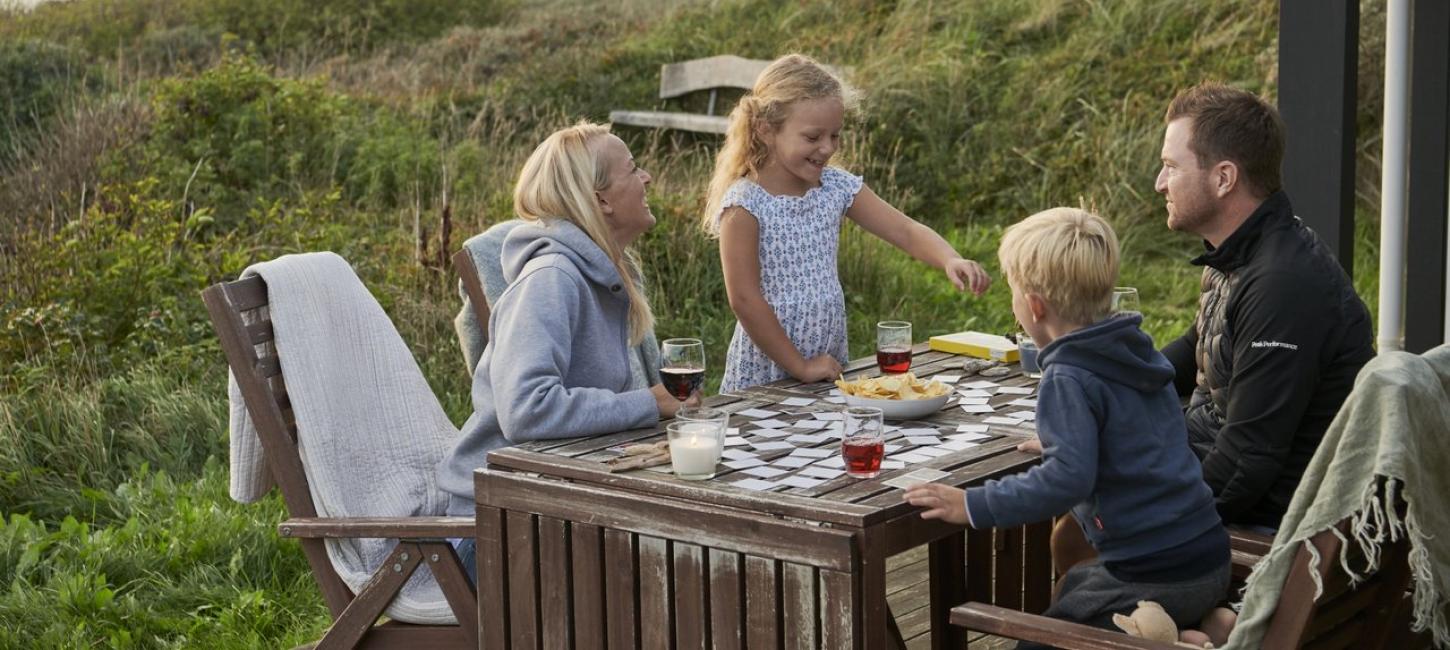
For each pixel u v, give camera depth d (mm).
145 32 11859
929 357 3852
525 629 2918
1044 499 2508
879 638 2498
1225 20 9961
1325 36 3986
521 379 3061
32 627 4078
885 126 9812
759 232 3785
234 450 3445
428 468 3535
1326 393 3000
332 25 12289
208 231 8070
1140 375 2590
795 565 2518
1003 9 10859
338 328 3490
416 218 7469
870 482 2674
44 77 10367
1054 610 2688
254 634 4000
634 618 2754
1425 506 2236
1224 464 3025
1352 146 4051
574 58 11414
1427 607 2271
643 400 3111
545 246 3299
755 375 3900
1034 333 2748
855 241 7672
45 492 5145
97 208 7059
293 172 8867
